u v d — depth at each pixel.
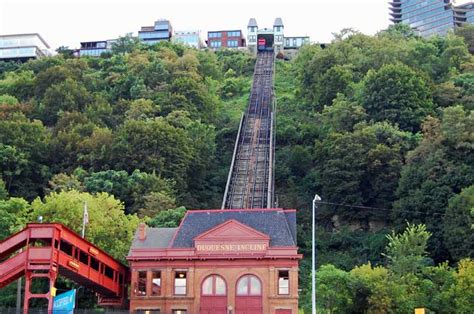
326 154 129.25
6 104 158.62
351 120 140.50
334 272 78.19
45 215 88.69
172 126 136.75
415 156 115.75
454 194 105.12
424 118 135.50
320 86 170.25
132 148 128.50
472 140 110.94
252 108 178.75
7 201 98.69
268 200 114.56
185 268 73.94
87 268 68.62
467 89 150.50
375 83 142.88
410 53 177.25
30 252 62.53
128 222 93.00
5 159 123.50
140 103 157.88
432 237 103.31
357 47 194.25
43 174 127.75
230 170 130.12
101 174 118.12
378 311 74.31
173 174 127.00
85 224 80.12
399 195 114.31
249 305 72.06
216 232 74.31
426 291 79.25
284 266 72.69
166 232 77.56
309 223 120.50
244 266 73.12
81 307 82.06
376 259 105.81
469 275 77.94
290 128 149.88
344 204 120.06
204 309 72.44
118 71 192.75
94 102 163.75
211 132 148.38
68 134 137.38
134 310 72.94
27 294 61.88
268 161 137.62
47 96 161.12
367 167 121.00
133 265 74.44
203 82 192.38
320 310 76.00
